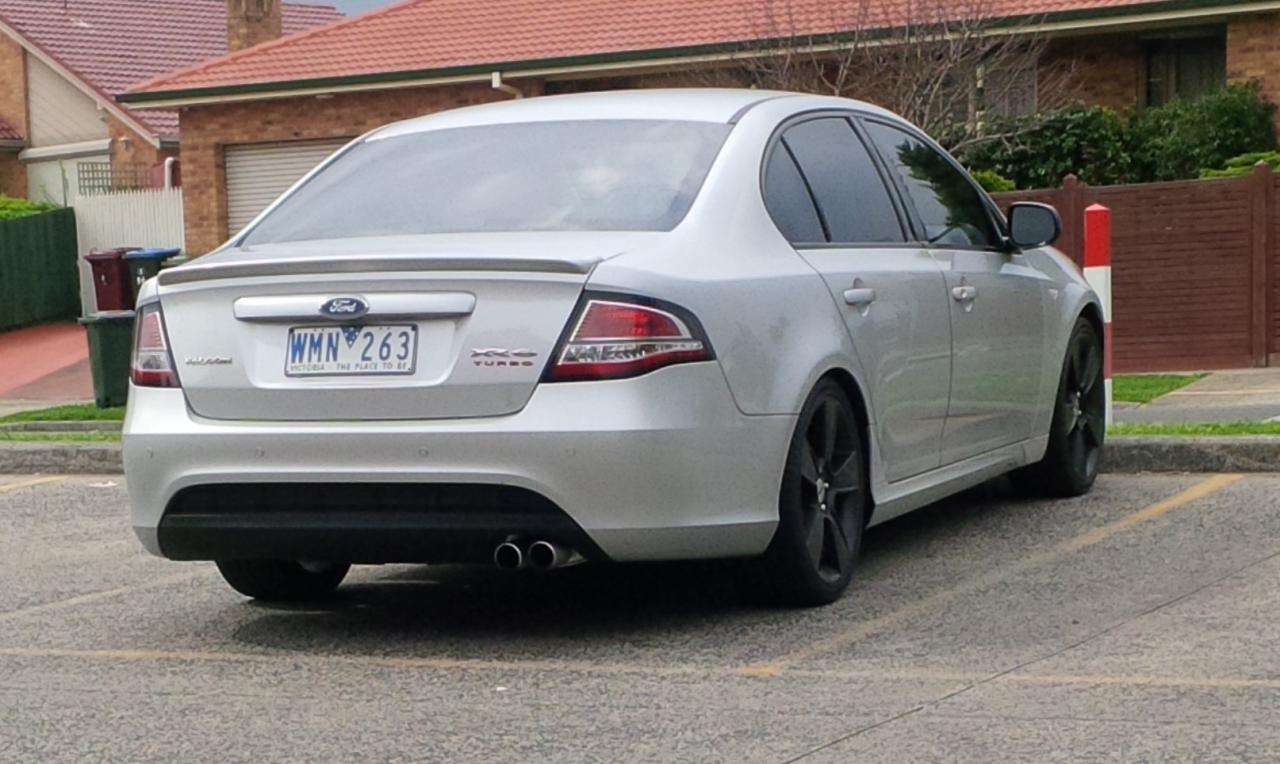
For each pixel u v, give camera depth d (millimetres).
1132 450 9320
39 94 37406
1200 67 21594
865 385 6633
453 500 5789
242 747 5012
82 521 9461
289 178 27062
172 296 6195
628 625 6367
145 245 29734
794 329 6234
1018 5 21344
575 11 25547
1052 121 20125
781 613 6453
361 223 6617
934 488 7285
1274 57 20266
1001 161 20219
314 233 6641
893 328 6859
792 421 6152
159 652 6270
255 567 6859
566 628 6367
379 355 5867
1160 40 21609
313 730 5160
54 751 5039
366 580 7480
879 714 5094
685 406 5750
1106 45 21781
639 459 5664
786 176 6691
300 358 5961
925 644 5910
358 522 5887
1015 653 5746
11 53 37531
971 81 19375
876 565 7246
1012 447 8000
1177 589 6586
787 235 6484
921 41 18859
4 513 9852
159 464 6129
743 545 6031
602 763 4734
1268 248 16188
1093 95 21891
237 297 6066
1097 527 7859
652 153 6598
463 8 27031
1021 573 6984
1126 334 16672
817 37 19688
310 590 7051
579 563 7492
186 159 27531
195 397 6109
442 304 5805
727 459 5891
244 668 5977
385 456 5812
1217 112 19875
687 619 6418
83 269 30016
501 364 5738
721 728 5016
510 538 5766
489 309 5773
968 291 7496
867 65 19203
